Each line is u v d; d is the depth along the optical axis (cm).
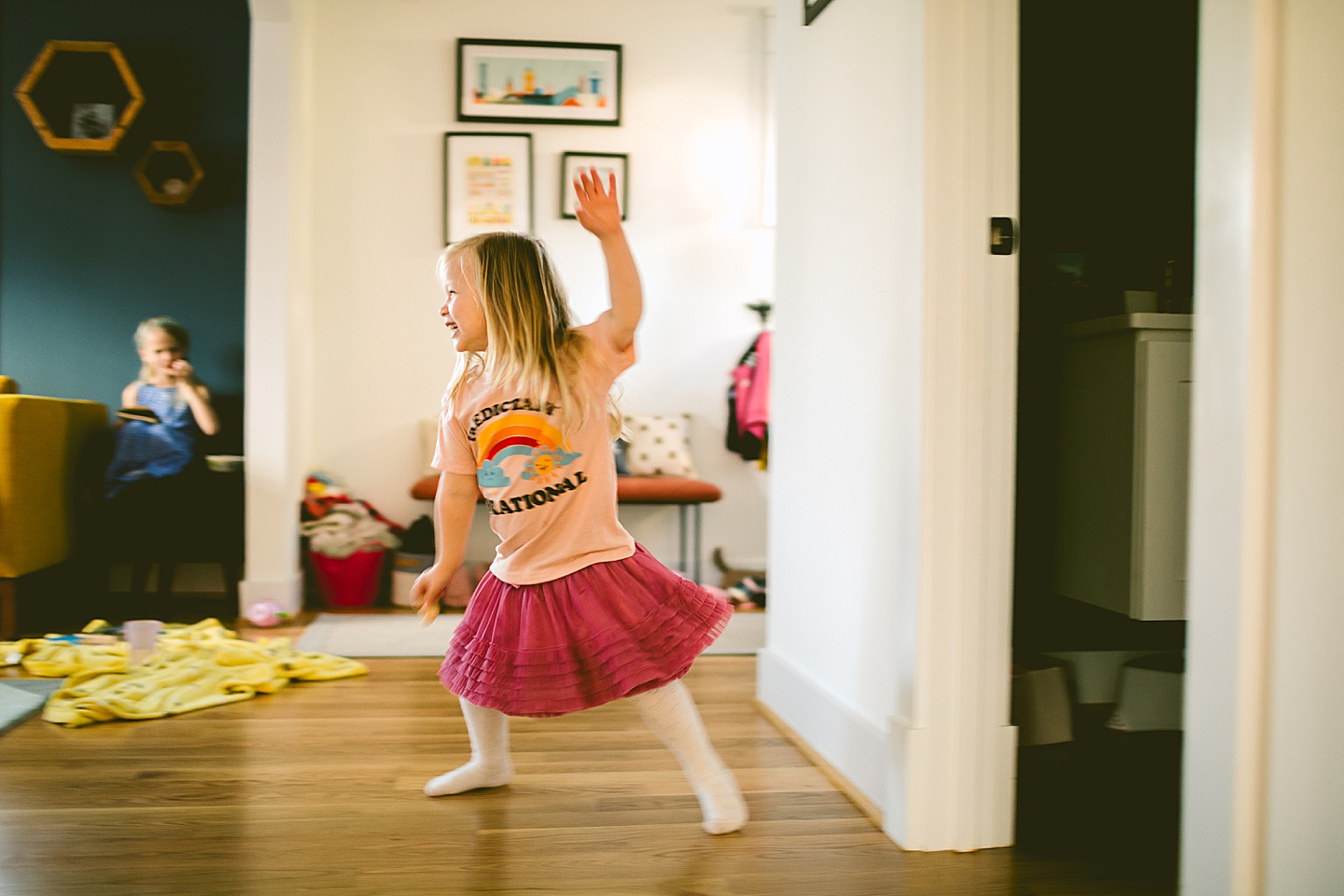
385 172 412
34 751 188
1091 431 181
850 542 179
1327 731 101
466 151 414
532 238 153
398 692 239
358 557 367
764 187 429
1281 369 98
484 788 169
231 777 175
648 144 425
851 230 180
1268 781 100
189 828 150
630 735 203
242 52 387
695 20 425
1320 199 98
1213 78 102
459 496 152
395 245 413
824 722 186
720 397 430
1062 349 191
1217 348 102
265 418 340
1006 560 149
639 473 406
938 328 146
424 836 148
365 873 135
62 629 314
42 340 382
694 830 152
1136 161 230
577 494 145
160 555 344
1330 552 100
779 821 157
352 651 288
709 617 148
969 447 147
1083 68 229
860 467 175
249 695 230
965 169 147
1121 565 172
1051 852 147
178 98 384
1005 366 148
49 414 310
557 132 420
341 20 409
